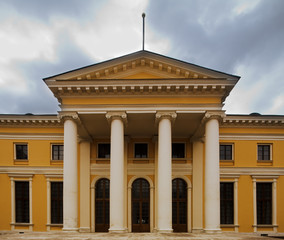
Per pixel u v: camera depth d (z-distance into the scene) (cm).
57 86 1833
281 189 2527
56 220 2516
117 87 1822
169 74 1875
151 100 1852
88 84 1825
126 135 2461
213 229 1719
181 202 2452
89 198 2403
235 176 2509
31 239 1490
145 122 2084
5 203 2531
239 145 2553
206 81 1800
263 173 2527
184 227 2422
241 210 2491
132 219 2436
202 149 2445
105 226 2434
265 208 2539
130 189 2442
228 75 1803
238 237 1609
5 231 2494
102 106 1850
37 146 2580
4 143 2591
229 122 2517
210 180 1767
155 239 1442
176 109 1833
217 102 1839
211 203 1744
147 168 2464
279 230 2483
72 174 1803
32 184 2541
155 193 2420
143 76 1883
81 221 2367
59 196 2545
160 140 1825
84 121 2042
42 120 2538
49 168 2545
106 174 2459
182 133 2400
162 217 1736
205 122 1878
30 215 2497
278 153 2553
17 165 2561
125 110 1844
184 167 2452
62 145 2598
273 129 2569
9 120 2545
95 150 2505
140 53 1850
